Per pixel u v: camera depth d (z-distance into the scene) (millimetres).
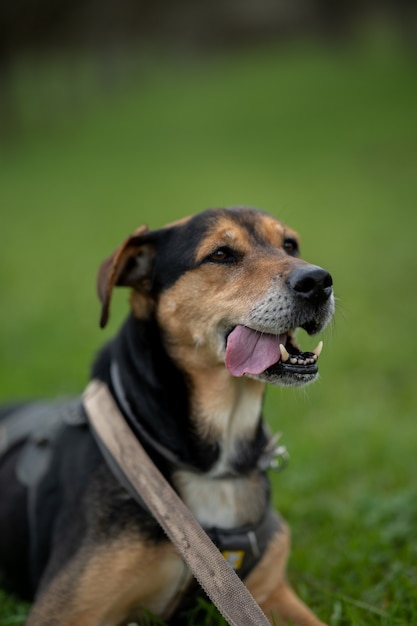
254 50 64000
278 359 3865
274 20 66250
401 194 19203
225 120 35500
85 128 37719
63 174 26562
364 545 4723
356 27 55875
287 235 4574
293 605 4043
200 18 65188
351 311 10188
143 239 4195
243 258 4172
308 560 4656
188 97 44438
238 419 4027
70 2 42250
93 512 3715
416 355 8430
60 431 4219
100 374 4125
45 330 9922
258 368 3836
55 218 19344
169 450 3824
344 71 43969
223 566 3316
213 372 3988
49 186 24500
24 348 9172
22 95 50875
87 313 10594
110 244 15797
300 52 57375
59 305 11148
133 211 19344
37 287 12430
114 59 52781
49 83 53375
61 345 9211
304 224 16562
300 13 65938
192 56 65250
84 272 13359
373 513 5102
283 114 34875
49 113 43844
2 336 9703
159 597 3852
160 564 3693
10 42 37719
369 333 9203
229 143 30188
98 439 3832
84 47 50188
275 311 3873
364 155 24984
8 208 21219
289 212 17797
